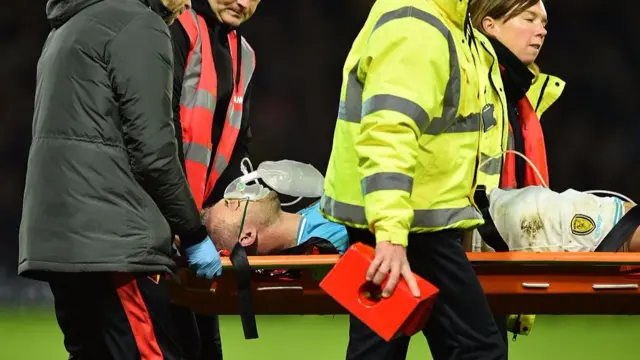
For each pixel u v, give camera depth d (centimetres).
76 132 1113
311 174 1400
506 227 1357
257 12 4447
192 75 1384
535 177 1552
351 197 1091
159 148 1109
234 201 1369
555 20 4506
